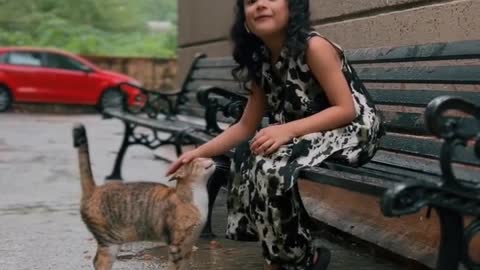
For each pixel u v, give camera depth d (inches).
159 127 228.5
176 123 247.0
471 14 145.9
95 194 130.1
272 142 119.6
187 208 124.3
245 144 132.4
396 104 147.6
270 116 140.2
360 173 115.1
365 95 129.3
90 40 1085.1
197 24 346.9
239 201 129.9
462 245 92.7
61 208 221.1
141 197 128.1
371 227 166.2
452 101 92.7
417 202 88.4
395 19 171.8
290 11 123.5
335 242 175.5
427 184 89.4
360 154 123.0
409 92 144.8
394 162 139.0
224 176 173.5
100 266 130.4
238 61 136.4
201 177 124.5
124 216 127.6
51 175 290.7
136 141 276.1
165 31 1246.3
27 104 693.9
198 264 156.3
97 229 129.3
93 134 486.0
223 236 181.2
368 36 183.5
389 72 152.3
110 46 1107.3
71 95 693.9
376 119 127.3
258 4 124.6
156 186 129.6
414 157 144.6
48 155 359.6
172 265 127.0
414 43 164.6
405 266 152.6
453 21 151.3
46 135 474.3
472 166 126.2
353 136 123.3
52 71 689.6
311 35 122.6
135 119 265.7
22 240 179.0
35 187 260.8
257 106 139.8
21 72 682.2
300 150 119.4
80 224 197.9
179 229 124.5
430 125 91.7
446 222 91.8
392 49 155.8
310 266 128.0
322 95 126.5
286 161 119.0
